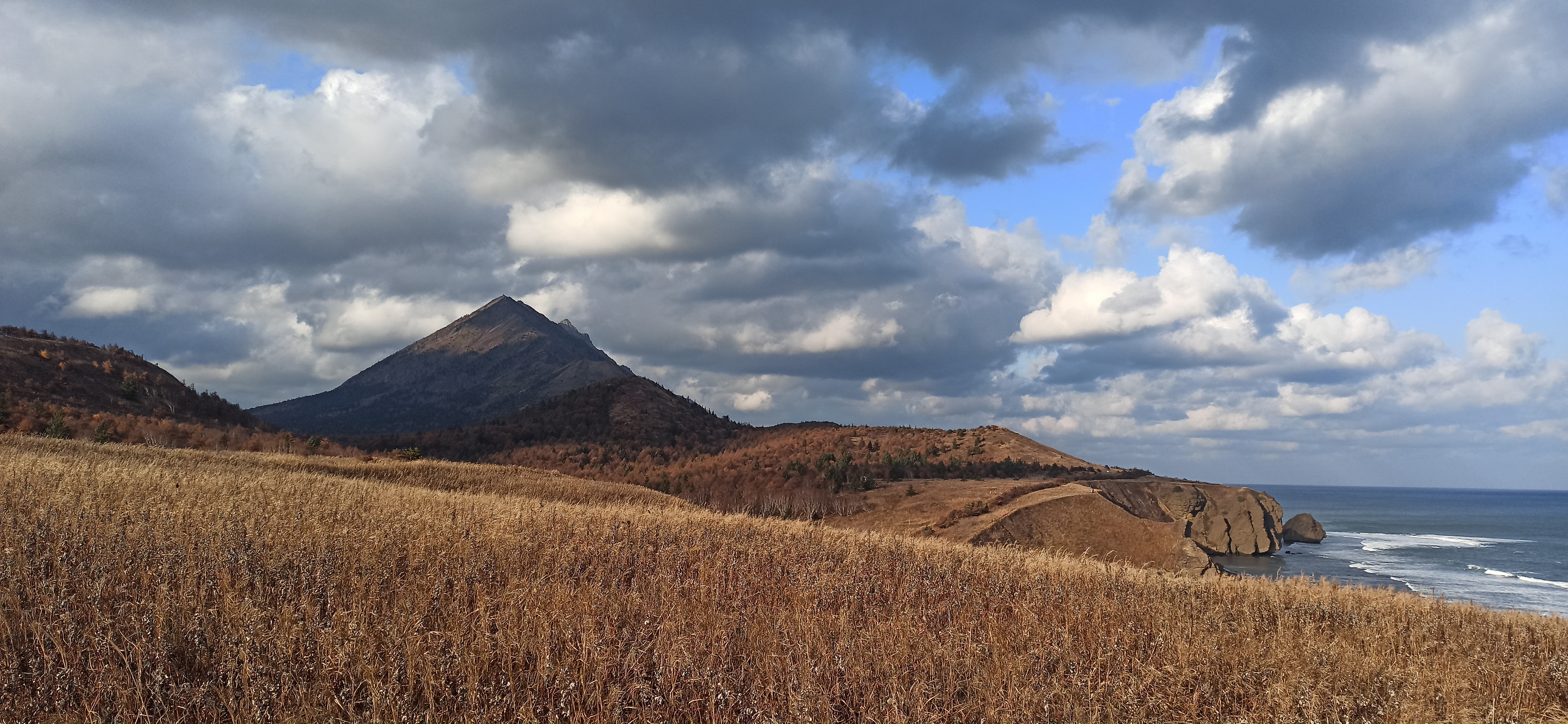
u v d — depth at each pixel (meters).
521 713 6.29
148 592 8.21
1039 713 7.04
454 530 13.31
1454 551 129.38
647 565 12.58
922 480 124.31
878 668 7.82
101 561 8.98
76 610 7.57
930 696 7.19
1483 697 8.45
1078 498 72.81
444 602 9.00
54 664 6.52
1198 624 10.69
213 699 6.17
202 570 9.14
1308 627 11.05
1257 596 14.05
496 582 10.23
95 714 5.89
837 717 6.87
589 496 43.22
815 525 20.62
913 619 10.21
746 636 8.75
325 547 10.60
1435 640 11.39
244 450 74.06
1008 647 8.95
